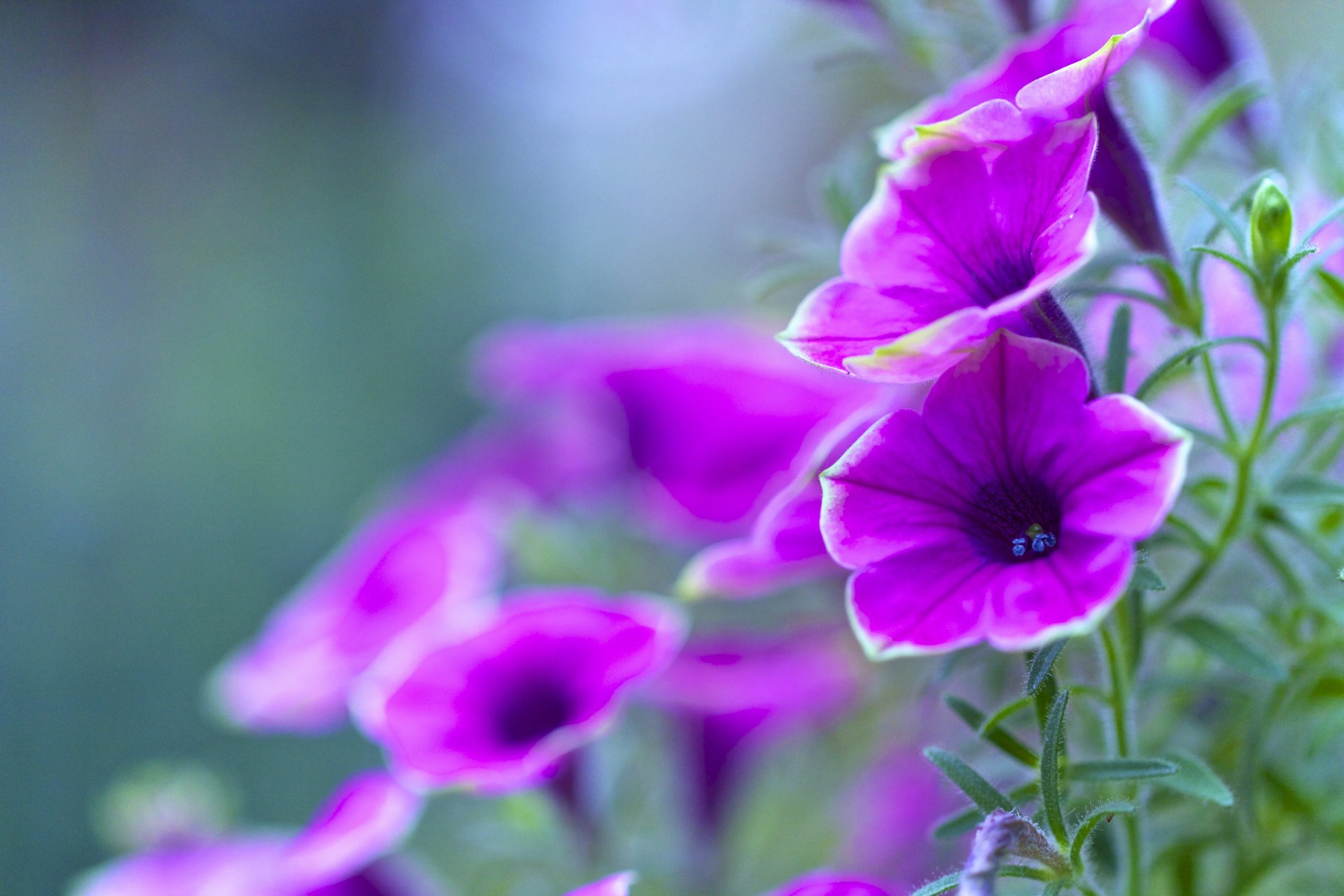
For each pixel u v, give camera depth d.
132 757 1.69
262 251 2.13
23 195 2.02
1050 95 0.70
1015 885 0.78
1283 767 0.78
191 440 1.94
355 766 1.68
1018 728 0.77
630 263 2.18
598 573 0.99
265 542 1.90
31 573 1.76
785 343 0.71
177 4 2.19
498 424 1.13
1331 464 0.79
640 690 0.86
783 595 0.90
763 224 1.49
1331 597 0.77
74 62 2.10
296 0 2.25
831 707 0.91
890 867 0.89
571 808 0.84
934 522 0.70
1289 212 0.73
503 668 0.82
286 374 2.03
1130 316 0.74
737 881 0.90
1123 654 0.74
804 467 0.79
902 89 0.87
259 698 0.90
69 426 1.90
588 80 2.19
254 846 0.89
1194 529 0.75
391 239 2.19
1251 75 0.81
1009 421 0.70
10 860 1.59
